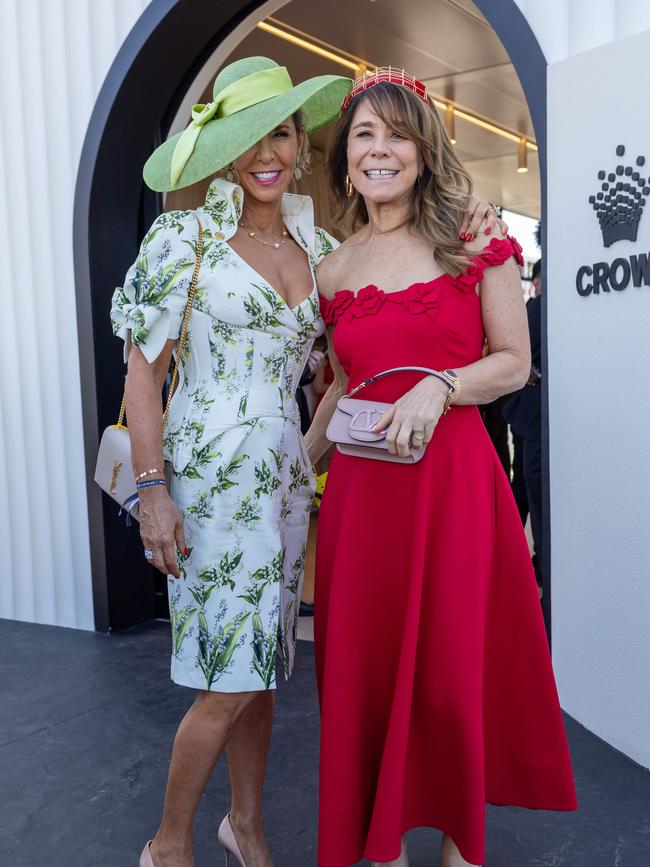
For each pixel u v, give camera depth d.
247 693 1.81
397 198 1.77
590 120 2.53
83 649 3.73
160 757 2.69
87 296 3.79
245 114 1.79
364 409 1.73
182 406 1.87
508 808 2.31
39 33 3.84
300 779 2.52
